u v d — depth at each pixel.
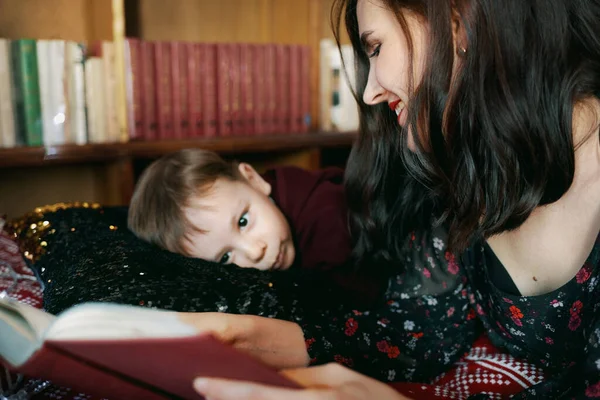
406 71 0.80
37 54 1.73
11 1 1.97
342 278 1.09
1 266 1.14
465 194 0.81
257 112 2.16
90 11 2.02
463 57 0.76
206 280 0.93
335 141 2.24
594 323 0.73
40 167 2.12
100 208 1.40
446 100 0.77
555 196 0.77
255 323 0.79
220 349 0.47
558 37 0.72
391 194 1.05
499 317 0.94
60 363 0.50
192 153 1.34
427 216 1.04
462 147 0.79
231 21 2.43
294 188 1.41
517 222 0.79
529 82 0.73
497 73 0.72
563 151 0.74
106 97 1.85
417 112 0.78
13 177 2.08
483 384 0.93
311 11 2.23
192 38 2.35
